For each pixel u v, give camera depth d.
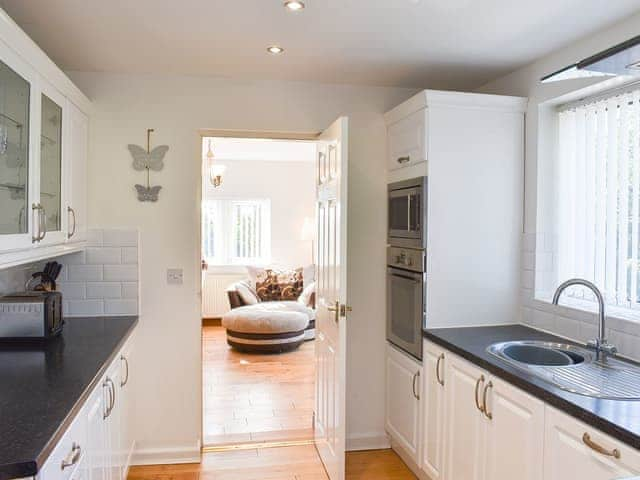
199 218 3.22
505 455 2.06
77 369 1.97
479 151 2.91
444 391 2.60
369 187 3.40
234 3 2.12
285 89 3.29
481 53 2.73
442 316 2.89
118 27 2.39
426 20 2.30
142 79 3.15
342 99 3.36
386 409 3.43
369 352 3.43
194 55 2.79
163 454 3.20
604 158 2.56
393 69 3.03
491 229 2.94
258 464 3.17
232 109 3.23
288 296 7.17
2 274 2.61
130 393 3.01
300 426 3.78
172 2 2.12
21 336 2.42
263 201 8.09
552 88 2.73
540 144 2.86
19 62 1.87
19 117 1.92
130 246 3.15
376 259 3.42
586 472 1.62
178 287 3.21
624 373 2.01
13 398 1.63
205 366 5.40
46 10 2.20
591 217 2.65
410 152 3.02
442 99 2.83
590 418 1.58
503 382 2.07
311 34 2.47
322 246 3.23
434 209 2.86
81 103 2.84
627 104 2.43
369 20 2.30
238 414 4.02
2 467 1.18
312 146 6.47
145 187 3.16
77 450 1.62
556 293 2.36
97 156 3.12
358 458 3.29
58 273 2.95
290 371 5.22
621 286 2.46
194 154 3.20
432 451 2.73
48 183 2.28
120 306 3.16
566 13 2.21
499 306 2.97
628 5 2.13
